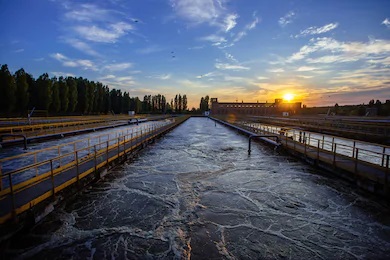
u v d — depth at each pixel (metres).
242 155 18.72
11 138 21.98
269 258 6.04
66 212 8.33
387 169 8.85
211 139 29.48
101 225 7.55
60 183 8.31
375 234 7.13
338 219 8.02
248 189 10.83
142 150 20.39
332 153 14.20
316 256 6.12
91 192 10.28
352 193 10.16
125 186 11.12
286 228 7.47
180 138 30.48
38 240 6.62
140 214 8.33
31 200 6.75
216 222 7.82
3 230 5.79
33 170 12.71
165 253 6.19
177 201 9.47
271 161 16.38
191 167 14.78
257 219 8.04
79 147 21.52
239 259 5.99
